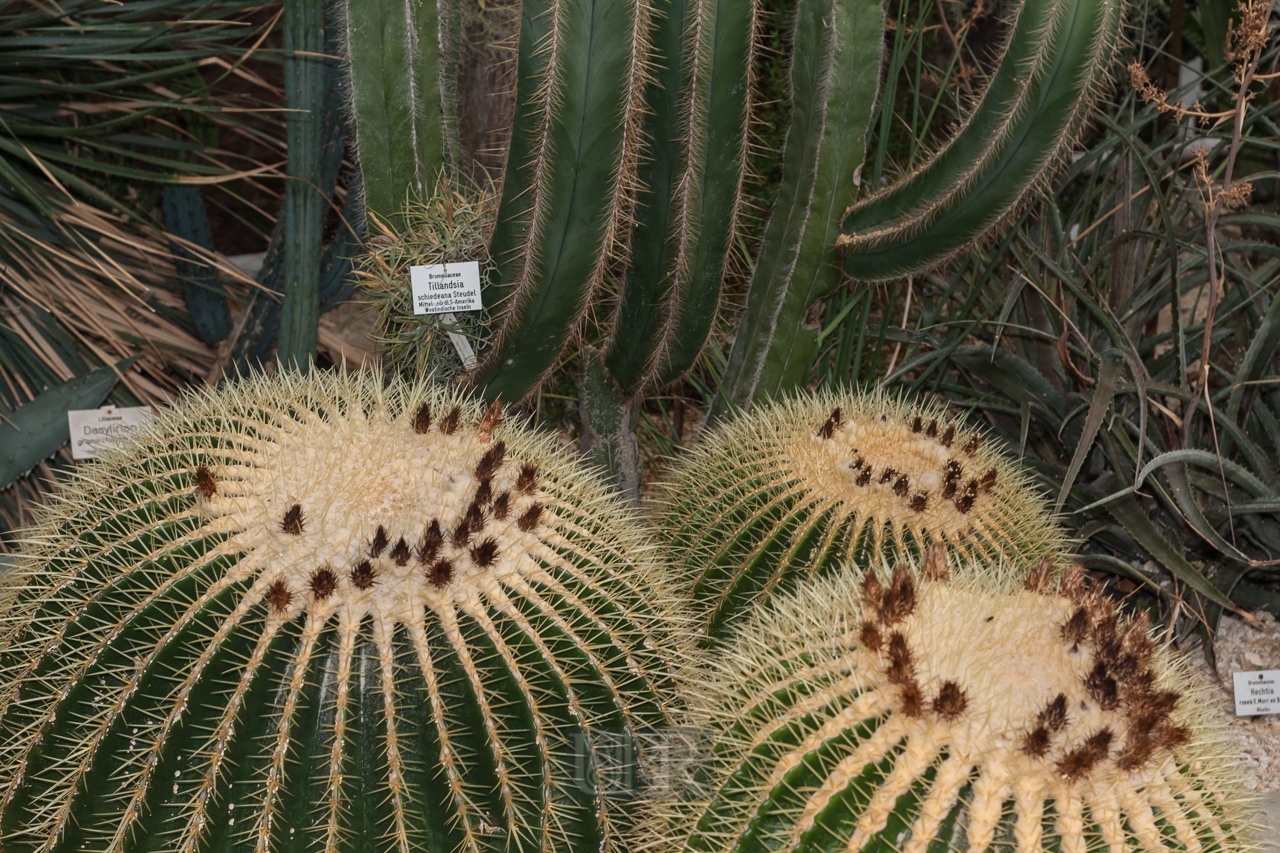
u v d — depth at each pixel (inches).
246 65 137.6
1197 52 126.9
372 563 56.9
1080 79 75.2
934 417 74.5
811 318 91.4
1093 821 50.1
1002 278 98.4
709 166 78.2
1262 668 87.0
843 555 67.5
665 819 56.7
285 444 62.3
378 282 83.0
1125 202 93.6
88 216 99.0
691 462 78.2
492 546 57.9
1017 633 55.2
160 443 63.3
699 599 70.9
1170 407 90.5
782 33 103.3
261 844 54.3
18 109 100.4
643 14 72.5
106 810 55.2
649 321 81.1
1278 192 99.4
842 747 52.2
